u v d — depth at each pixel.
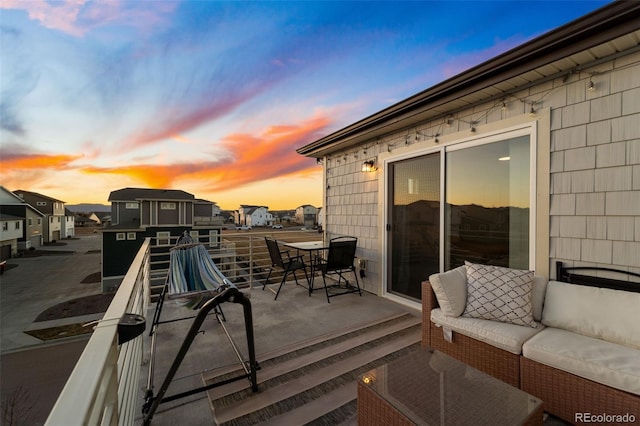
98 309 10.41
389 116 3.71
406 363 1.70
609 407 1.54
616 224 2.23
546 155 2.60
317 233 5.70
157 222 15.73
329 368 2.32
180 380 2.16
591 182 2.35
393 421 1.31
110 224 16.78
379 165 4.41
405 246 4.05
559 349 1.77
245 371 2.19
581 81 2.40
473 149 3.21
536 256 2.65
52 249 26.02
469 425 1.20
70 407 0.66
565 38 2.09
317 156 5.75
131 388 1.74
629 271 2.17
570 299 2.11
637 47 2.09
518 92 2.79
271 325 3.17
